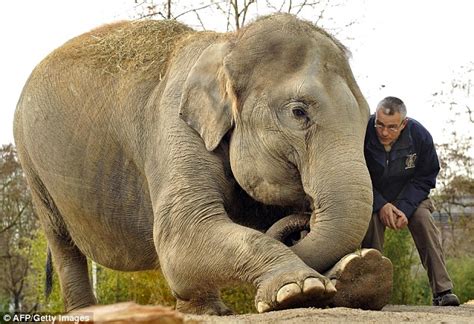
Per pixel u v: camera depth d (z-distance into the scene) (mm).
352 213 7449
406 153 8883
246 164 8117
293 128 7836
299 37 8070
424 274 33750
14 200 33750
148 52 9586
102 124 9742
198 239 7984
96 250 10375
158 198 8641
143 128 9234
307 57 7969
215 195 8258
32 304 30828
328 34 8320
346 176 7512
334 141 7668
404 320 5957
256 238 7469
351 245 7457
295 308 6816
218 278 7762
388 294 7297
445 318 6133
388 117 8625
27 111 10742
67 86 10242
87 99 9961
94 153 9828
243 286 7742
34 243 26469
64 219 10703
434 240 9250
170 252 8172
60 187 10281
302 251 7508
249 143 8102
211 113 8367
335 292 6938
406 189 9125
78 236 10539
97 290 19641
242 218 8719
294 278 6922
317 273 6996
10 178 33500
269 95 7961
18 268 34062
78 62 10273
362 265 7141
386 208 8805
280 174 7977
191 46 9133
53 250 11273
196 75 8555
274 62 8047
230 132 8344
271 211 8664
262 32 8172
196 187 8250
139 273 17906
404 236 27453
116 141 9633
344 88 7883
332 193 7508
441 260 9273
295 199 8039
